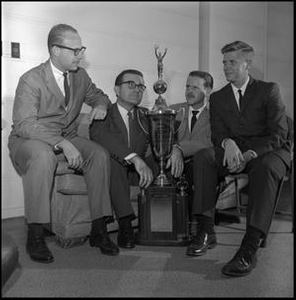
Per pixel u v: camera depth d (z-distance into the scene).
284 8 3.21
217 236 2.41
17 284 1.66
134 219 2.37
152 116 2.24
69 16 2.88
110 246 2.08
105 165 2.12
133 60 3.04
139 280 1.71
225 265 1.79
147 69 3.05
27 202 1.99
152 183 2.27
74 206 2.18
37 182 1.96
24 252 2.10
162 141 2.24
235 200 2.95
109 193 2.16
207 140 2.41
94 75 2.93
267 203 1.86
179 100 3.06
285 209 3.06
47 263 1.93
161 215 2.22
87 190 2.14
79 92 2.38
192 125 2.49
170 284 1.66
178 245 2.20
